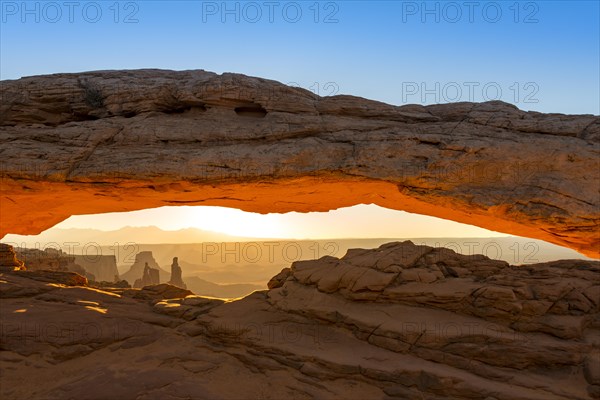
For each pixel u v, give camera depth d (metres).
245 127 18.39
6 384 13.11
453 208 17.23
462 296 14.77
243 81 18.77
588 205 15.57
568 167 16.41
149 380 13.27
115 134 18.44
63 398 12.34
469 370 12.97
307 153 17.55
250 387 13.40
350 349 14.27
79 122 18.95
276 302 17.23
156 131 18.30
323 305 16.17
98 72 20.08
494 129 17.67
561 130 17.16
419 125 18.34
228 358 14.91
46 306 16.70
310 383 13.23
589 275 15.33
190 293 21.12
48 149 17.88
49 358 14.30
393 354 13.77
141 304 18.73
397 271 16.02
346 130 18.28
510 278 15.23
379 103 18.91
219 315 16.84
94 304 17.58
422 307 15.27
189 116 19.22
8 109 19.06
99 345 15.23
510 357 12.90
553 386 12.07
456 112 18.48
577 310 14.36
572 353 12.82
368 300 15.80
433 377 12.38
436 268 16.28
